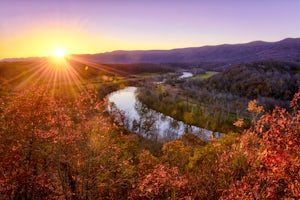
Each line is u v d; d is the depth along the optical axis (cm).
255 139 1138
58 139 1372
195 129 8619
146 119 8600
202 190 1603
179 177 1499
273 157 907
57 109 1509
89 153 1342
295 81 13000
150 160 2034
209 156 2216
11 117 1573
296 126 944
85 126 1434
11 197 1455
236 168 1432
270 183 989
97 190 1453
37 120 1595
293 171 880
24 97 1667
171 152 2427
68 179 1369
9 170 1474
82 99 1600
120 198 1530
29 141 1502
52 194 1475
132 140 2459
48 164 1503
